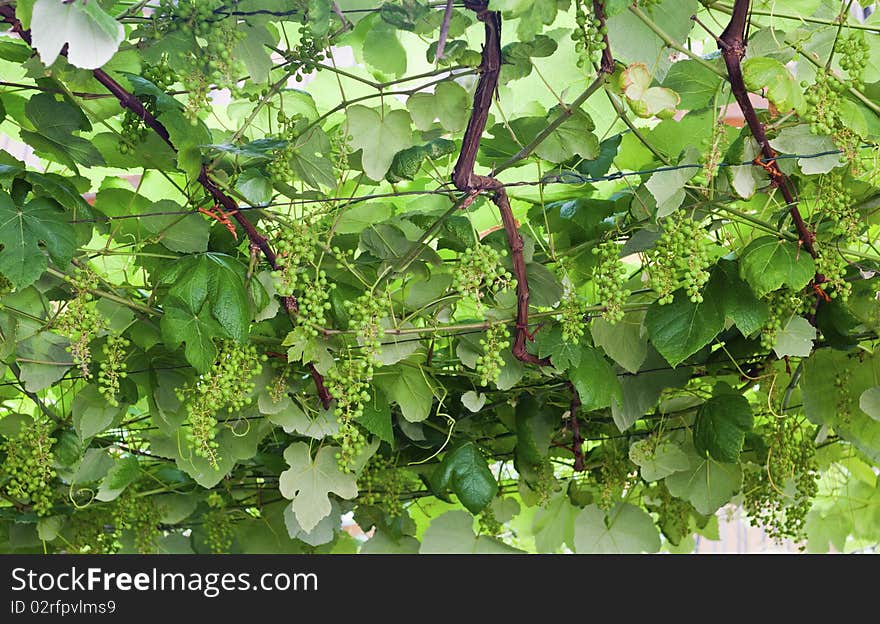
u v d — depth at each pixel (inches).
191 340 56.8
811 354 73.3
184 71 51.2
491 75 49.4
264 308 59.1
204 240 61.1
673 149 63.9
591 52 46.4
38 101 54.4
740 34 48.4
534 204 71.8
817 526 99.4
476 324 64.1
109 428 70.9
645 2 47.1
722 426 68.4
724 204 61.3
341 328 62.6
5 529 82.0
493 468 96.7
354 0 55.2
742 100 49.9
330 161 57.6
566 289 66.5
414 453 80.9
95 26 38.8
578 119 57.4
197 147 53.8
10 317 61.4
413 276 67.0
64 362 66.2
